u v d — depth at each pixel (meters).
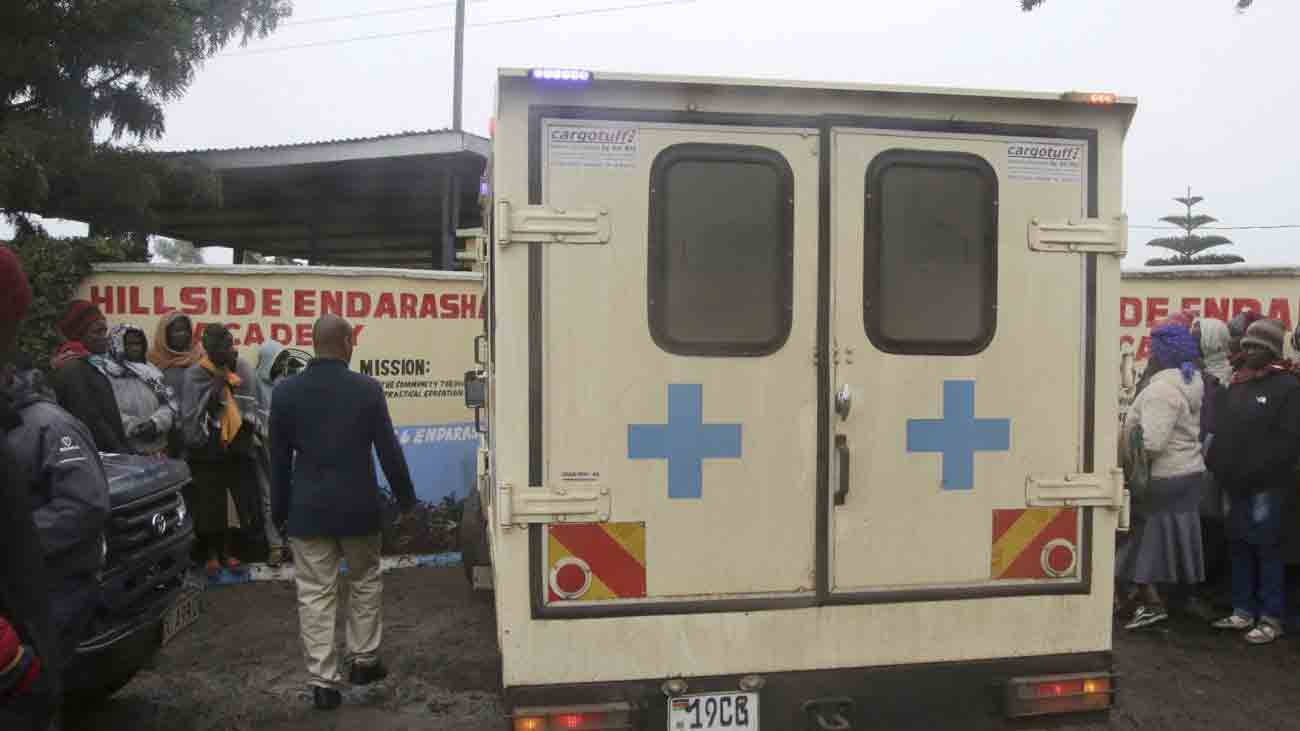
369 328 7.86
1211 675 5.29
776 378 3.44
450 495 8.16
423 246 17.88
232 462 7.05
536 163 3.29
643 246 3.35
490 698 4.96
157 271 7.39
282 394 4.71
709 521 3.41
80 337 5.89
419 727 4.60
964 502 3.57
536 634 3.33
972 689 3.57
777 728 3.44
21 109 9.76
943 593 3.55
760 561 3.45
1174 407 5.63
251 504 7.20
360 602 5.00
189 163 10.86
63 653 3.25
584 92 3.31
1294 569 6.30
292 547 4.82
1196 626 6.13
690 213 3.39
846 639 3.49
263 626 6.13
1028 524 3.62
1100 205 3.65
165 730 4.56
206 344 6.82
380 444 4.86
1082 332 3.65
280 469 4.76
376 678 5.06
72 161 9.29
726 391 3.41
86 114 9.83
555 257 3.32
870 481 3.51
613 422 3.36
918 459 3.54
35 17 9.27
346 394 4.74
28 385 3.35
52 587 3.21
